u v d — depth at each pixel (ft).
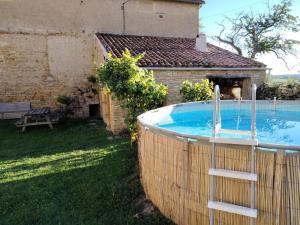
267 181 11.05
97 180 20.57
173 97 39.52
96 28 51.19
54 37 48.39
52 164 24.91
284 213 10.89
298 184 10.59
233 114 32.99
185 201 13.75
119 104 35.29
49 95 49.03
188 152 13.26
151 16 55.83
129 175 21.06
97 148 29.37
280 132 26.02
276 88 42.83
